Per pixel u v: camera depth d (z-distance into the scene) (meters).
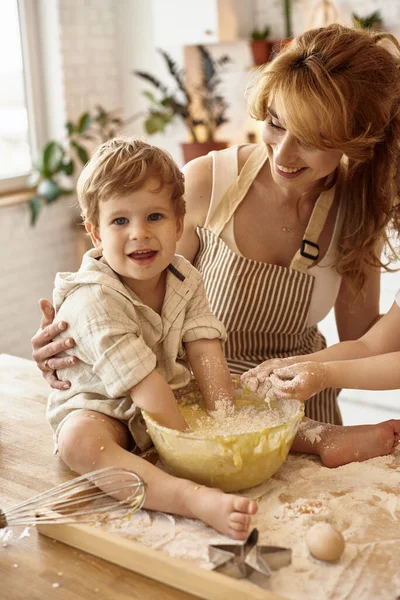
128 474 0.96
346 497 0.99
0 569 0.86
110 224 1.06
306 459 1.11
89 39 3.60
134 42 3.73
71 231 3.74
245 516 0.87
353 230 1.44
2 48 3.38
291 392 1.08
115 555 0.86
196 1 3.14
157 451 1.04
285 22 3.29
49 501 0.98
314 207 1.44
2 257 3.35
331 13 3.17
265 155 1.50
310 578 0.81
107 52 3.73
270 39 3.36
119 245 1.05
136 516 0.94
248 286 1.45
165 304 1.15
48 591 0.81
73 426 1.02
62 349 1.10
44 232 3.57
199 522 0.93
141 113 3.82
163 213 1.07
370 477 1.05
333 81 1.15
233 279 1.45
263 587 0.80
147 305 1.15
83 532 0.89
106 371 1.03
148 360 1.03
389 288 2.38
